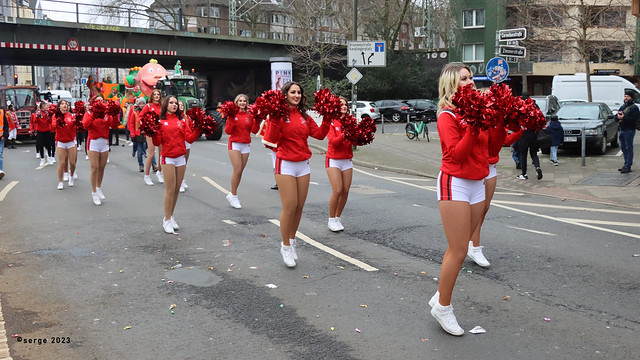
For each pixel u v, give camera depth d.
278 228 8.71
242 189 12.43
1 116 13.95
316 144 23.77
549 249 7.40
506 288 5.87
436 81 48.94
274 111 6.23
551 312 5.19
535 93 52.94
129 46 35.78
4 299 5.60
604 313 5.15
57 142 12.46
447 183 4.55
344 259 6.98
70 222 9.13
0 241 7.89
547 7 32.66
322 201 11.02
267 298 5.61
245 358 4.29
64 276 6.33
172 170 8.34
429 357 4.29
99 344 4.55
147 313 5.22
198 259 7.01
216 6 74.06
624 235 8.20
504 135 4.84
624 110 14.02
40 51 33.97
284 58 36.12
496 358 4.26
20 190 12.34
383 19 49.19
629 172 14.14
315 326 4.90
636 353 4.32
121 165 16.77
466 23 47.56
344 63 48.62
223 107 9.95
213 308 5.35
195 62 45.91
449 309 4.71
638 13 13.97
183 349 4.46
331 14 51.06
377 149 21.83
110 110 10.50
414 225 8.84
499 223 9.02
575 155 18.11
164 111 8.25
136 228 8.71
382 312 5.21
